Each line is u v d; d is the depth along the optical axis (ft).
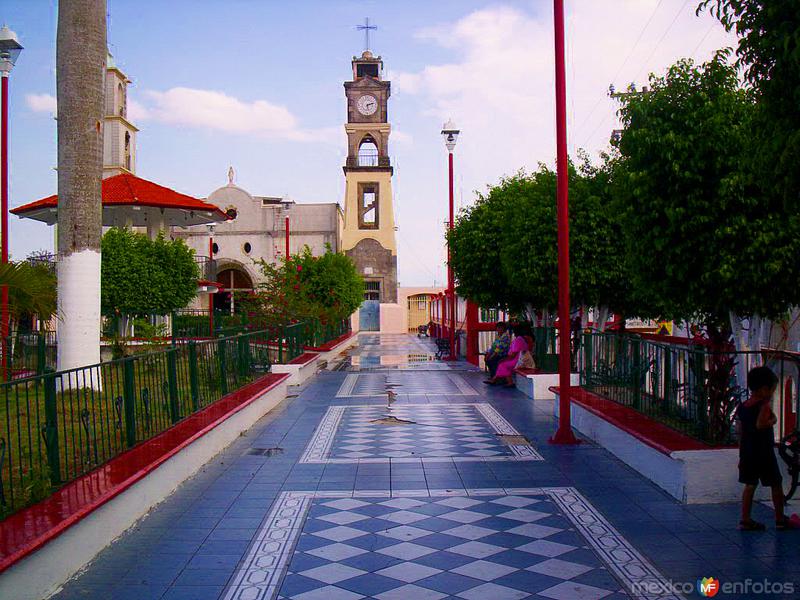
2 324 35.47
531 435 34.99
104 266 84.38
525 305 62.08
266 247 144.25
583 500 23.43
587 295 43.70
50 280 39.32
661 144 23.54
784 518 20.17
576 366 48.29
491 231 62.69
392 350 103.14
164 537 19.90
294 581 16.83
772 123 16.47
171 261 88.02
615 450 29.99
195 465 27.43
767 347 29.19
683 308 26.37
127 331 83.76
